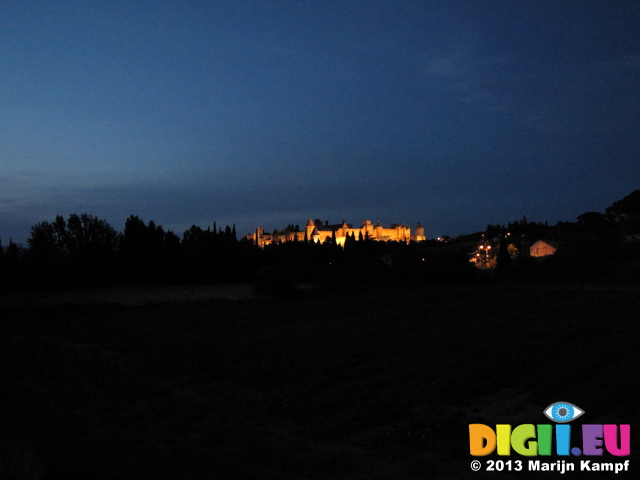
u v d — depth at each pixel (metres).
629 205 110.38
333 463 10.14
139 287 80.25
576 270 74.38
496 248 125.75
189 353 22.28
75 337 27.83
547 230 138.38
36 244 77.44
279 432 12.34
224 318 36.03
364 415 13.11
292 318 35.81
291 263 97.19
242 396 15.64
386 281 67.06
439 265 69.19
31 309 40.69
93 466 9.43
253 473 9.57
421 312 37.97
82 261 78.56
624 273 69.19
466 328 28.41
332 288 58.31
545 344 22.23
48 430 11.91
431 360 19.72
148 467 9.59
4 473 8.46
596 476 9.61
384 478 9.55
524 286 62.19
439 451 10.90
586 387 15.22
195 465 9.77
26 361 20.69
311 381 17.22
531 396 14.72
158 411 13.78
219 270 89.56
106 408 14.15
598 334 24.97
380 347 23.08
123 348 24.06
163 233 88.12
